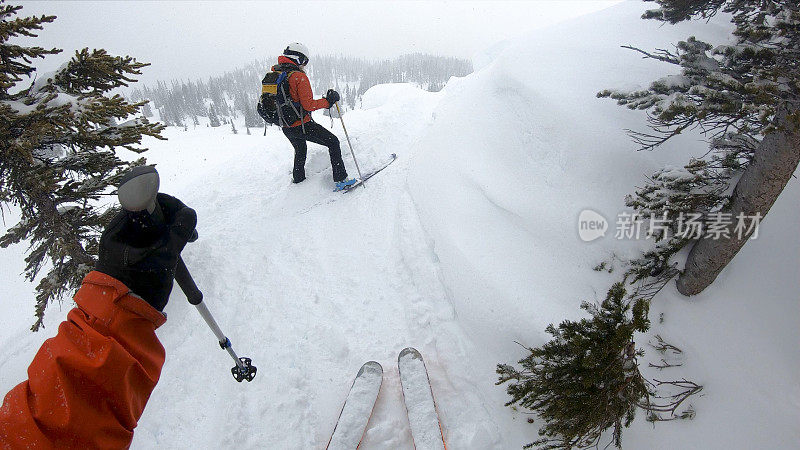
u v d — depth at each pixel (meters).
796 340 2.52
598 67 3.84
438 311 3.51
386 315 3.65
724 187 2.58
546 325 2.88
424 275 3.81
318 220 5.09
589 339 2.14
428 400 2.84
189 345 3.60
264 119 5.20
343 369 3.28
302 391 3.15
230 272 4.41
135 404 1.13
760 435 2.35
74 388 1.00
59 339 1.06
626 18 4.32
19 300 6.32
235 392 3.19
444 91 7.66
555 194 3.39
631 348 2.20
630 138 3.28
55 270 3.96
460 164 4.25
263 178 6.45
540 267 3.21
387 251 4.31
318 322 3.67
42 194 3.65
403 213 4.57
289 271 4.33
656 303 2.89
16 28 3.24
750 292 2.71
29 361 4.14
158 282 1.17
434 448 2.58
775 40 2.15
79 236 4.00
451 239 3.73
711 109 2.23
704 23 4.02
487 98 4.57
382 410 2.94
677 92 2.36
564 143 3.54
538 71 4.12
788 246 2.76
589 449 2.50
